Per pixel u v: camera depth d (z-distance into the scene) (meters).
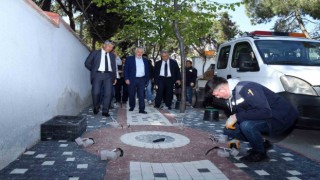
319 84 6.64
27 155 5.14
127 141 6.23
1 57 4.29
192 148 5.89
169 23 15.22
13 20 4.73
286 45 8.23
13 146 4.81
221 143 6.32
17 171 4.41
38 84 5.96
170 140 6.46
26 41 5.30
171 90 11.63
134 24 16.14
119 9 14.17
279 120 4.96
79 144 5.73
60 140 6.12
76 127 6.11
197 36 15.48
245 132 5.04
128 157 5.21
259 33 9.21
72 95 9.23
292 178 4.50
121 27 18.88
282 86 6.84
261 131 5.09
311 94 6.55
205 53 26.67
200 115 10.26
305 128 6.62
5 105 4.46
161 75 11.59
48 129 6.08
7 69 4.50
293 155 5.70
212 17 12.52
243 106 4.94
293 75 6.82
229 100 5.23
